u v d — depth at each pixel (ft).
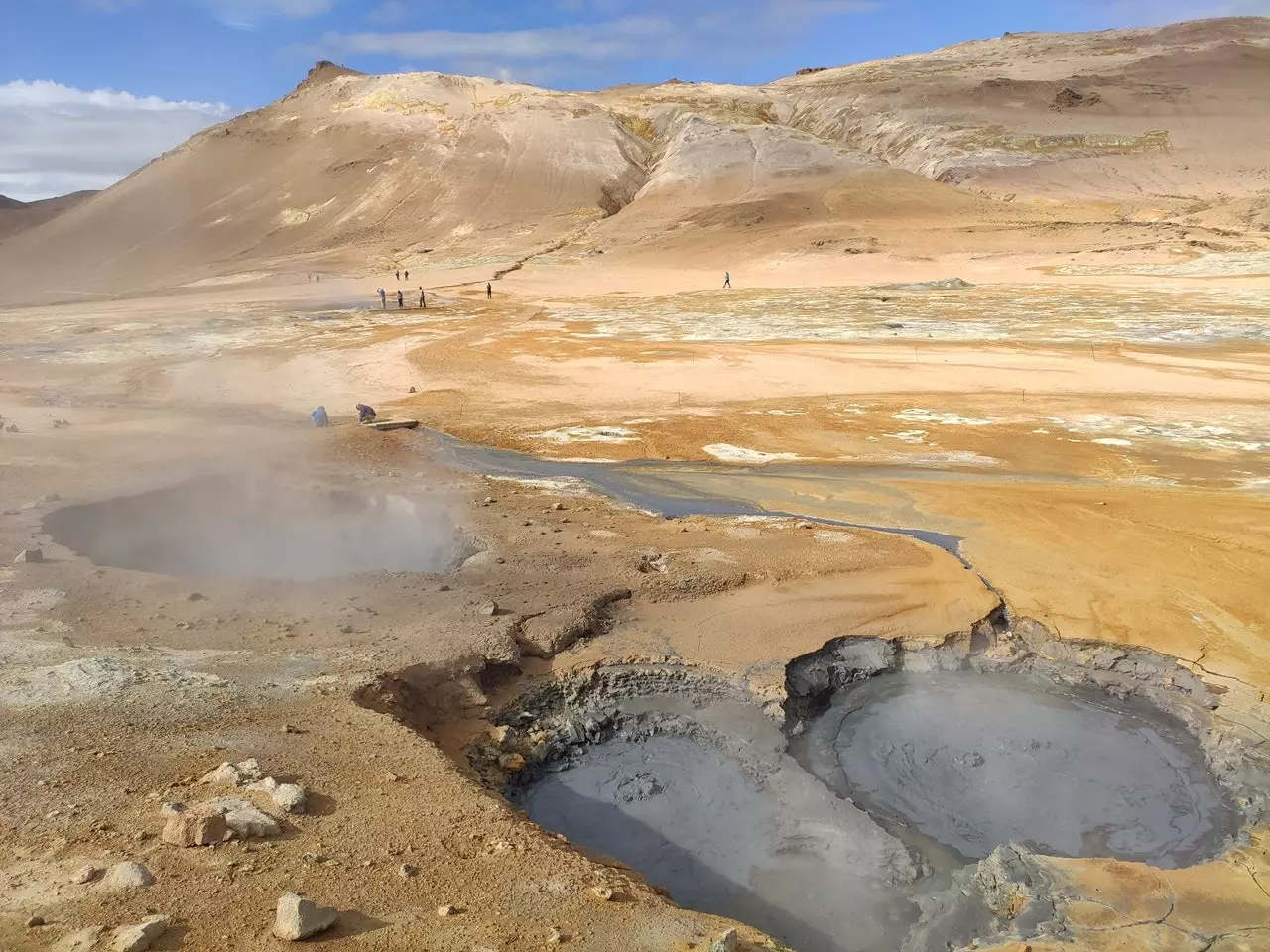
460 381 90.07
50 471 52.37
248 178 338.34
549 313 140.87
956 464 58.65
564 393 84.48
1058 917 20.84
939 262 181.98
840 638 34.09
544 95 389.80
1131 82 357.20
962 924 21.27
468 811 21.62
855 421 70.44
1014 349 97.66
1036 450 60.95
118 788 21.17
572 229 259.39
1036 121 320.70
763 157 289.53
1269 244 172.65
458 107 382.01
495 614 34.12
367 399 83.41
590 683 30.99
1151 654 33.09
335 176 322.96
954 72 430.61
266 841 19.35
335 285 199.93
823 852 23.97
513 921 17.53
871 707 31.30
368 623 32.99
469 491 53.01
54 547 39.14
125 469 53.16
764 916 21.77
